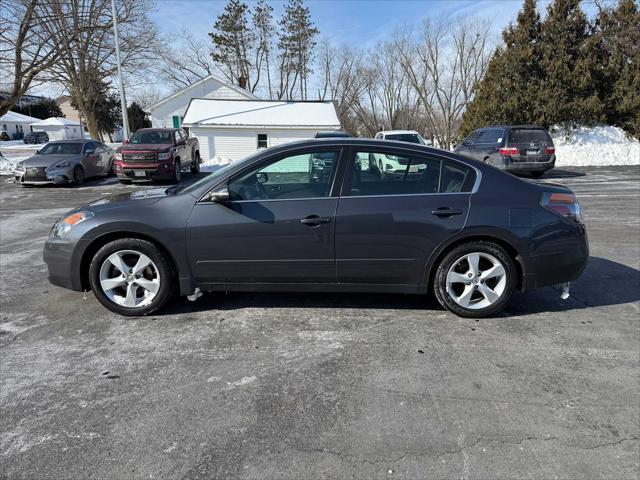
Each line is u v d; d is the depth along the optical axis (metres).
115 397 2.71
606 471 2.11
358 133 55.56
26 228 7.82
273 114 26.91
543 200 3.72
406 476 2.08
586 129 20.67
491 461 2.18
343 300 4.23
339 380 2.89
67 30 20.50
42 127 59.12
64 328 3.64
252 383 2.86
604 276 4.89
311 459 2.20
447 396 2.71
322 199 3.64
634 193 10.81
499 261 3.70
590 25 21.30
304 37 50.69
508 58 21.31
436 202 3.64
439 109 47.50
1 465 2.16
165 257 3.76
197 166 18.39
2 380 2.89
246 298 4.27
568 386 2.81
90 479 2.07
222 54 47.69
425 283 3.76
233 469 2.13
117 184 14.91
